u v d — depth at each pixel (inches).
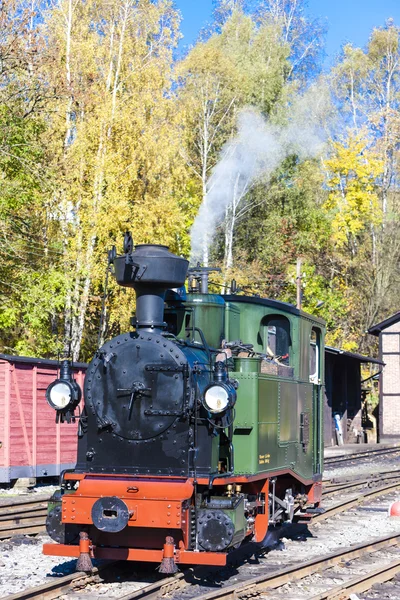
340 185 1958.7
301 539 466.6
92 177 1083.9
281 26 1925.4
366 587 341.1
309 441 475.8
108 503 333.7
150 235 1079.6
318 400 509.7
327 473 878.4
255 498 386.9
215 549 336.8
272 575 340.2
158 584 319.9
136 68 1201.4
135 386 360.8
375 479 800.9
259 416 380.2
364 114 2225.6
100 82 1144.8
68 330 1045.2
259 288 1608.0
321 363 515.2
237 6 1979.6
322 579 358.3
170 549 333.4
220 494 368.5
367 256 1942.7
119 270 369.7
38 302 940.6
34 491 678.5
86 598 312.3
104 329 1104.8
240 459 375.9
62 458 730.8
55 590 314.5
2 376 674.2
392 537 453.1
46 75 986.1
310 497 494.9
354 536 482.3
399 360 1539.1
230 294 443.8
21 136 912.3
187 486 342.0
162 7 1277.1
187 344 377.1
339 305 1729.8
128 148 1116.5
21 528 463.8
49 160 1005.8
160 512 333.1
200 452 355.9
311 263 1822.1
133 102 1137.4
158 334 366.9
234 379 373.1
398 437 1528.1
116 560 370.9
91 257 1031.6
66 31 1171.3
